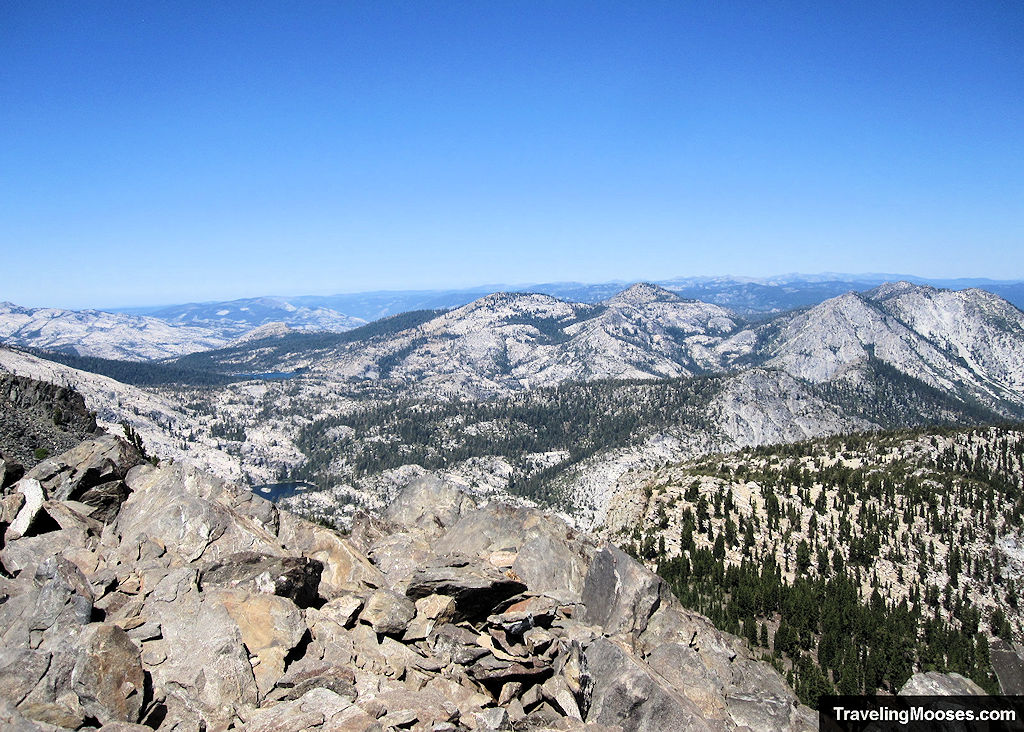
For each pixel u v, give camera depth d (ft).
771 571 468.34
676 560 487.61
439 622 93.20
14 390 235.81
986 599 505.25
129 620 76.48
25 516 97.19
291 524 124.67
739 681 104.73
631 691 86.63
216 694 67.92
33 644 68.33
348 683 73.92
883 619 422.00
